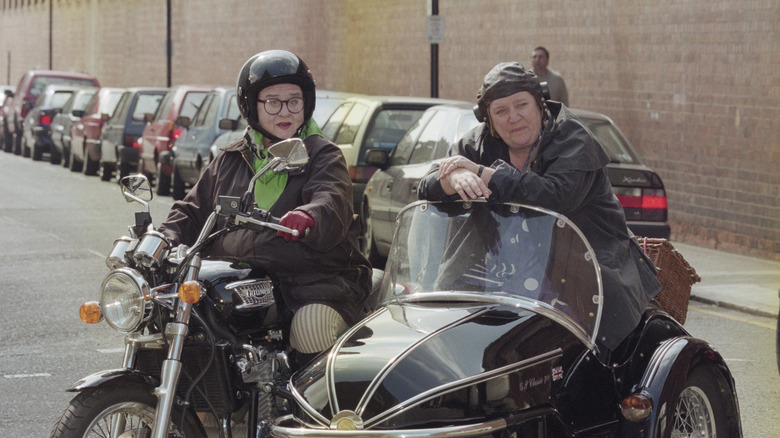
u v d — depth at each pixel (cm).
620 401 449
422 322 417
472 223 446
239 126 1761
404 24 2323
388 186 1122
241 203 436
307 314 460
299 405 404
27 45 6094
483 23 2011
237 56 3375
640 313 457
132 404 426
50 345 840
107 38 4728
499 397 391
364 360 400
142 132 2384
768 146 1345
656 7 1531
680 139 1494
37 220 1659
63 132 2931
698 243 1469
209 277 449
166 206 1900
